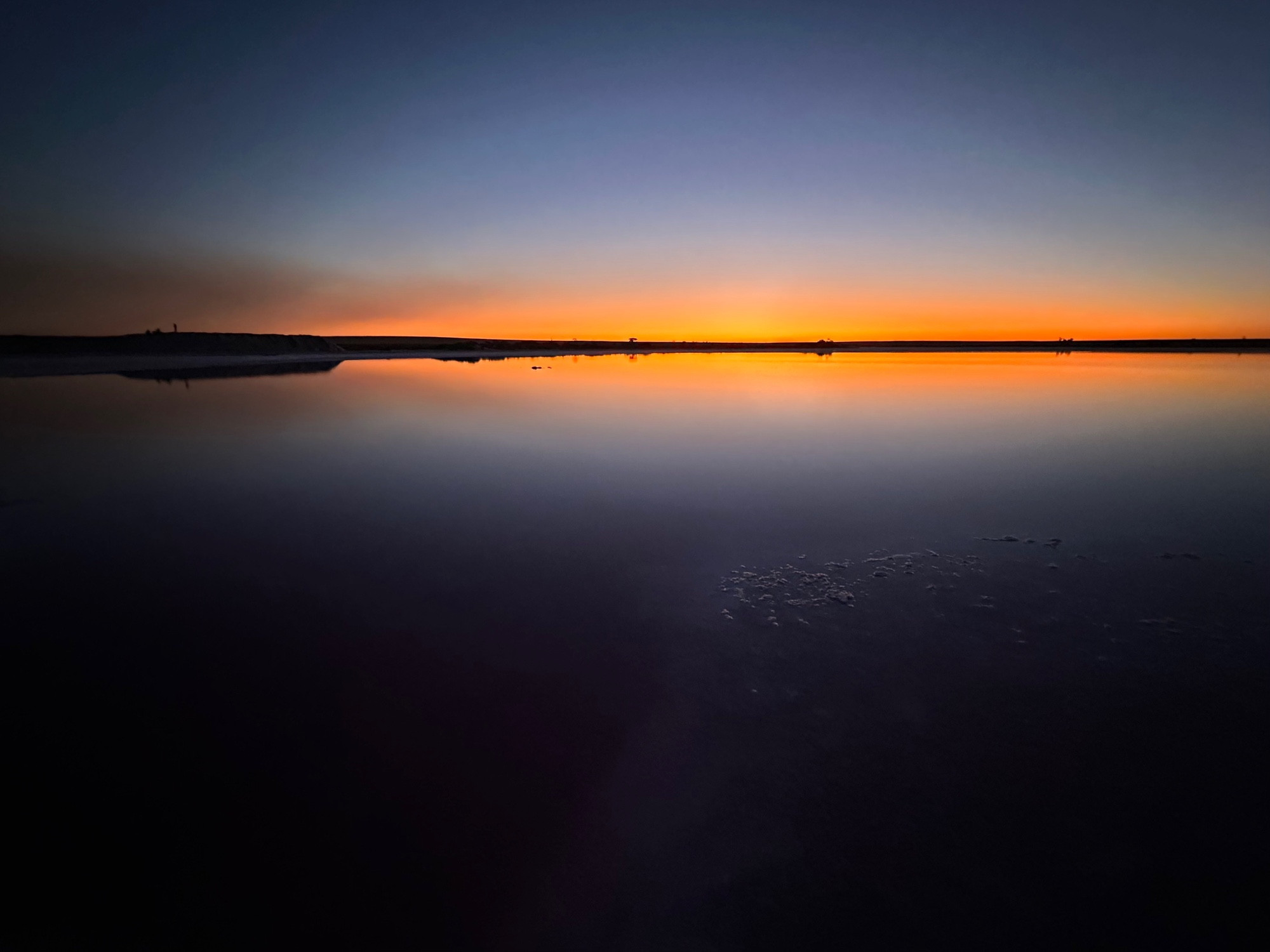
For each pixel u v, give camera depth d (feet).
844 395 55.06
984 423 38.78
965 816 7.88
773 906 6.79
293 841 7.57
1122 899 6.72
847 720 9.84
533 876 7.15
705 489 23.50
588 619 13.29
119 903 6.78
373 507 21.17
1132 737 9.21
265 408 46.21
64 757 8.96
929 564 16.02
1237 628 12.32
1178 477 24.18
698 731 9.62
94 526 19.08
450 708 10.16
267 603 14.02
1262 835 7.46
